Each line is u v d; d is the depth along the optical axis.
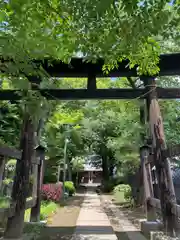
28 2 1.77
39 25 1.94
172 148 2.98
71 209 7.32
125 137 7.39
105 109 9.51
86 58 2.63
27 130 3.61
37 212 4.35
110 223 4.93
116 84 8.40
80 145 15.06
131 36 2.05
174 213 2.99
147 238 3.62
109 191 16.59
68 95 3.88
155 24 1.96
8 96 3.76
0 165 2.64
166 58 3.66
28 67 2.67
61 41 2.18
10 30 2.12
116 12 1.85
